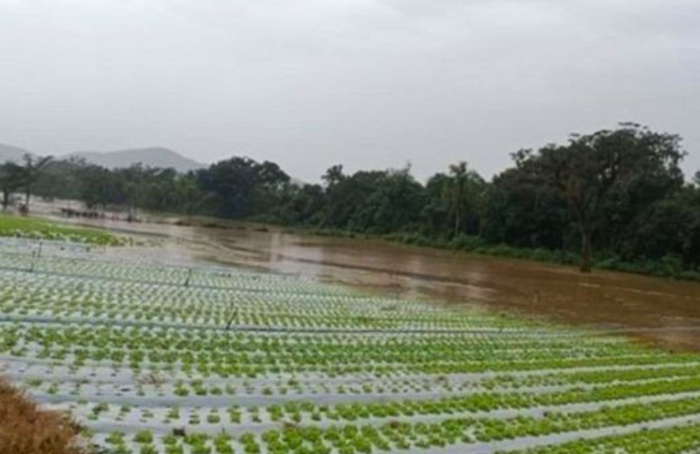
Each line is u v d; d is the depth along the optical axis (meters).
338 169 148.38
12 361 16.00
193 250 62.91
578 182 84.88
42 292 25.89
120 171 159.75
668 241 87.50
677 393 21.80
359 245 101.50
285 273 48.56
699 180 98.88
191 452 11.66
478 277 61.12
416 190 129.25
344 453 12.58
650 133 87.56
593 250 94.88
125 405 13.89
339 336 24.55
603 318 40.25
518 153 100.81
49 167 154.75
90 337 19.25
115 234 67.50
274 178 166.12
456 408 16.75
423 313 33.31
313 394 16.56
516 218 104.38
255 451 12.08
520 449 14.05
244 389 16.19
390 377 19.31
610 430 16.52
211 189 160.00
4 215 77.75
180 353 18.77
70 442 9.03
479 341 26.94
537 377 21.61
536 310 40.72
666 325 40.00
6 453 7.97
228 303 29.09
